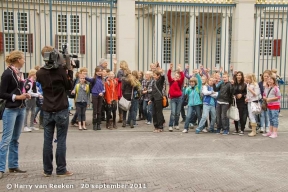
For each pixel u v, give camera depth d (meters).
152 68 11.61
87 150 7.96
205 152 7.92
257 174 6.39
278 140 9.21
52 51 5.73
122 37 13.15
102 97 10.33
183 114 11.68
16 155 6.22
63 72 5.77
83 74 10.07
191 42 21.11
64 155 6.05
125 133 9.91
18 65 6.05
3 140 5.95
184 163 7.04
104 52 19.98
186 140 9.10
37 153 7.60
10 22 18.16
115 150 7.99
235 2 13.76
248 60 13.73
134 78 10.59
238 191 5.53
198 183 5.86
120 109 11.45
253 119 9.67
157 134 9.81
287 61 21.59
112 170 6.51
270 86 9.52
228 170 6.61
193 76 10.23
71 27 19.53
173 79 10.29
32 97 9.82
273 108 9.49
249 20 13.63
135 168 6.66
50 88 5.75
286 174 6.40
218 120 10.01
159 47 19.61
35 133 9.66
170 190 5.52
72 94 10.23
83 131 10.09
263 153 7.89
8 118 5.91
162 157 7.46
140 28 20.17
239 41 13.66
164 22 22.00
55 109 5.75
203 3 13.58
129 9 13.13
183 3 13.45
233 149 8.22
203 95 9.98
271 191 5.55
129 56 13.21
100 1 12.71
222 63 20.84
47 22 18.89
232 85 9.82
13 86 5.93
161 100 10.03
